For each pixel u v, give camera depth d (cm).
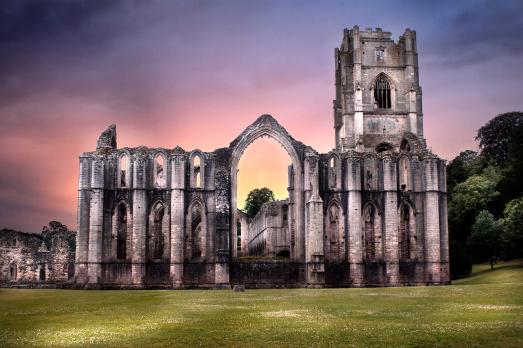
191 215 8888
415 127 11881
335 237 9175
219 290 8012
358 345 2753
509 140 14838
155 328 3394
